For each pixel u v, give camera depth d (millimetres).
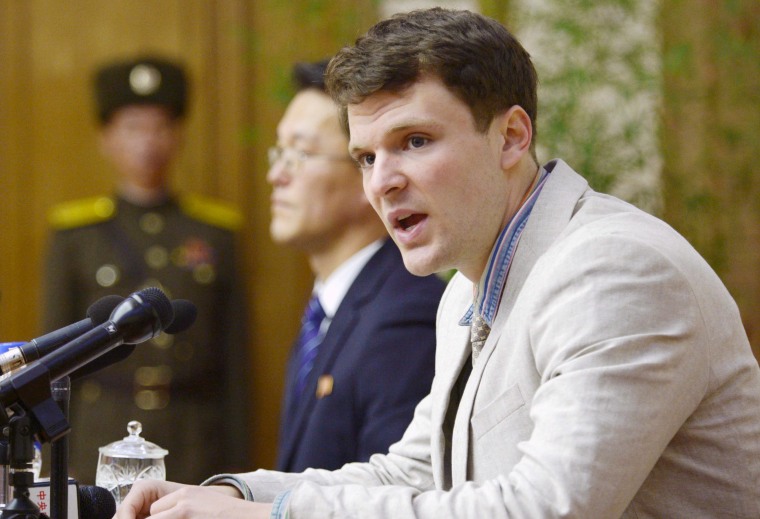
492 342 5680
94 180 16312
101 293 14359
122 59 15977
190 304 5816
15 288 16297
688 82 13117
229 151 16109
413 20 5625
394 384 8688
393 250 9477
